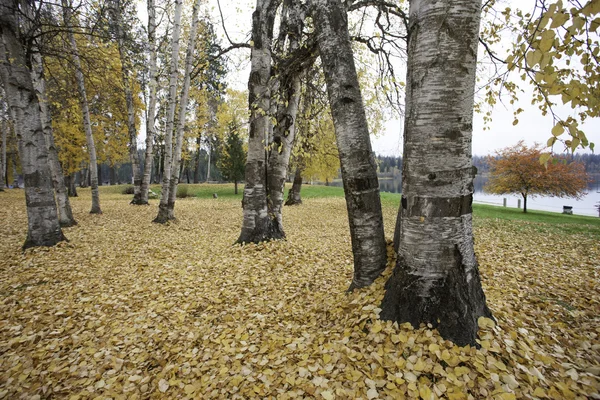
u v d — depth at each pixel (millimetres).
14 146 27125
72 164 20766
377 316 2961
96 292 4695
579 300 4047
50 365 3045
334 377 2516
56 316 3959
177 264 6059
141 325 3758
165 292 4703
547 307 3732
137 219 11352
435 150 2547
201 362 3010
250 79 6840
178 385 2723
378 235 3520
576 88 1851
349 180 3471
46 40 8008
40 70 9086
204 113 24562
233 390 2561
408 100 3014
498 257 6820
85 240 7609
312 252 6711
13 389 2717
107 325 3785
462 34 2426
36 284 4918
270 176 7383
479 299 2756
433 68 2500
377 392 2275
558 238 9742
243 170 24891
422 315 2674
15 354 3195
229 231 9836
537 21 2256
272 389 2520
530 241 9211
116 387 2752
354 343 2822
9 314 3971
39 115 6711
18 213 11688
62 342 3408
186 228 10109
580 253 7559
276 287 4750
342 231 10352
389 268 3486
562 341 2922
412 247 2746
